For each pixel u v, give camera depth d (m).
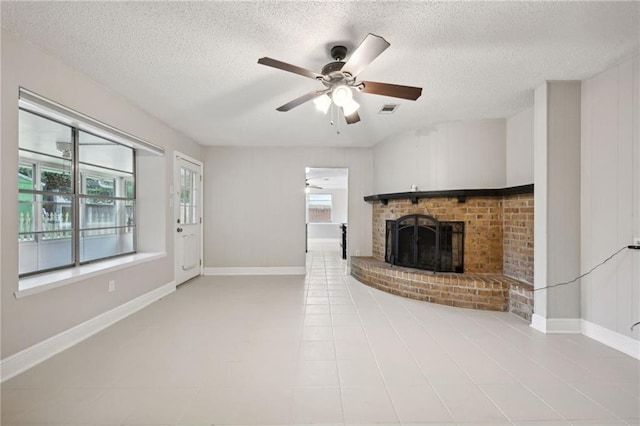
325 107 2.15
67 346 2.27
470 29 1.79
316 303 3.40
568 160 2.52
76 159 2.67
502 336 2.49
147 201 3.62
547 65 2.24
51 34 1.85
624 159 2.20
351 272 4.92
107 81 2.51
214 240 4.93
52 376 1.87
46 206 2.50
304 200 5.00
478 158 3.54
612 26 1.77
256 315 3.00
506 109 3.18
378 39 1.45
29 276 2.28
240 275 4.89
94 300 2.55
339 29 1.79
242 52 2.05
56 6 1.59
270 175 4.97
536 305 2.67
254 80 2.49
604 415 1.53
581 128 2.50
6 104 1.81
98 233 3.06
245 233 4.96
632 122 2.15
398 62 2.19
